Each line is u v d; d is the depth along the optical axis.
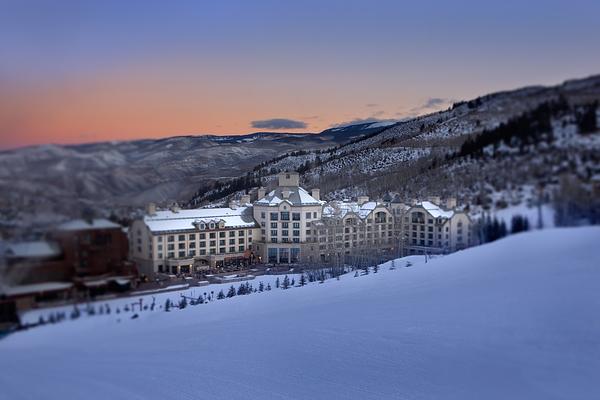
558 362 12.22
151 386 9.60
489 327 14.34
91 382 8.35
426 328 15.16
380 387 11.44
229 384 11.14
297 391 11.36
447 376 11.89
